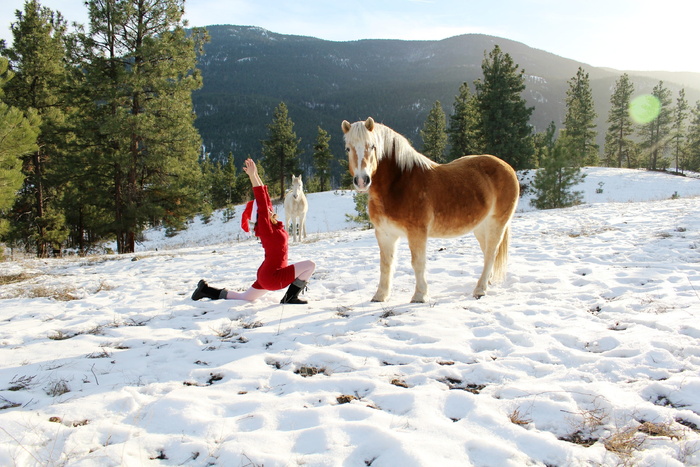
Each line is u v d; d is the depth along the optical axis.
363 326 4.32
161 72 18.98
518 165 36.00
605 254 7.49
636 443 2.19
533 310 4.57
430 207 5.04
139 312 5.32
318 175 59.56
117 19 18.61
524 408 2.57
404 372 3.19
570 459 2.08
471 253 8.56
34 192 22.34
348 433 2.31
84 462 2.07
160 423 2.49
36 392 2.97
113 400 2.78
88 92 19.25
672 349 3.36
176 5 19.91
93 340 4.12
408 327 4.13
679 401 2.62
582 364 3.21
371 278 6.84
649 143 58.06
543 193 24.27
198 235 36.31
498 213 5.70
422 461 2.01
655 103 56.09
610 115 60.53
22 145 10.85
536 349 3.50
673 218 11.28
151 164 19.47
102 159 19.27
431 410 2.55
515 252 8.27
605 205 18.81
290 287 5.35
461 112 41.12
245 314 4.96
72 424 2.52
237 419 2.53
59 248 20.64
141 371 3.34
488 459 2.09
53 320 5.12
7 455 2.11
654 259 6.92
